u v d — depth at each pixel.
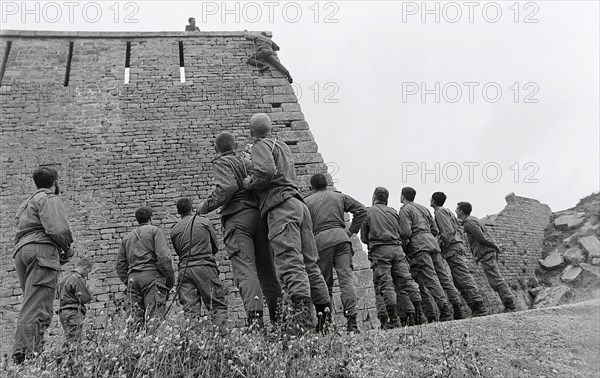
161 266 6.67
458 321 6.26
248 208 5.65
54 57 14.15
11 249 11.66
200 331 4.80
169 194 12.75
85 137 13.13
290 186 5.61
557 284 19.66
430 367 4.77
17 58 13.91
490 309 17.50
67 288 7.07
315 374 4.34
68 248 5.99
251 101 14.26
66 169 12.70
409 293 7.48
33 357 4.91
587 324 6.04
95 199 12.44
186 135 13.52
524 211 22.28
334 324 5.14
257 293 5.32
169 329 4.39
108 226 12.19
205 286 6.41
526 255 21.12
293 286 5.19
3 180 12.37
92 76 14.01
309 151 13.68
